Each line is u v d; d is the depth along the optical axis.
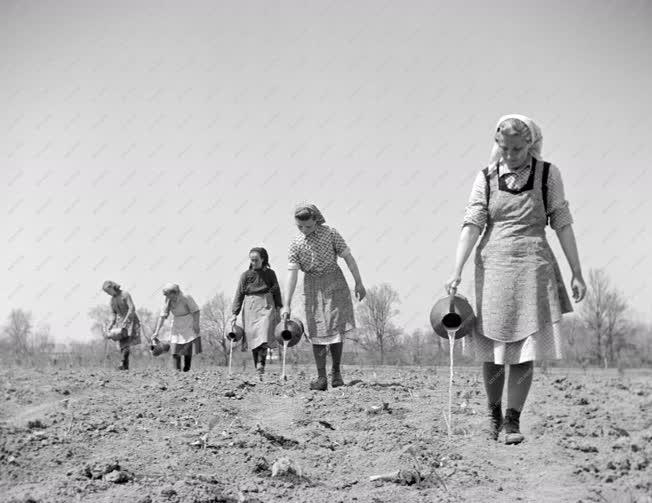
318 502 4.36
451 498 4.42
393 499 4.43
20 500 4.17
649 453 5.11
